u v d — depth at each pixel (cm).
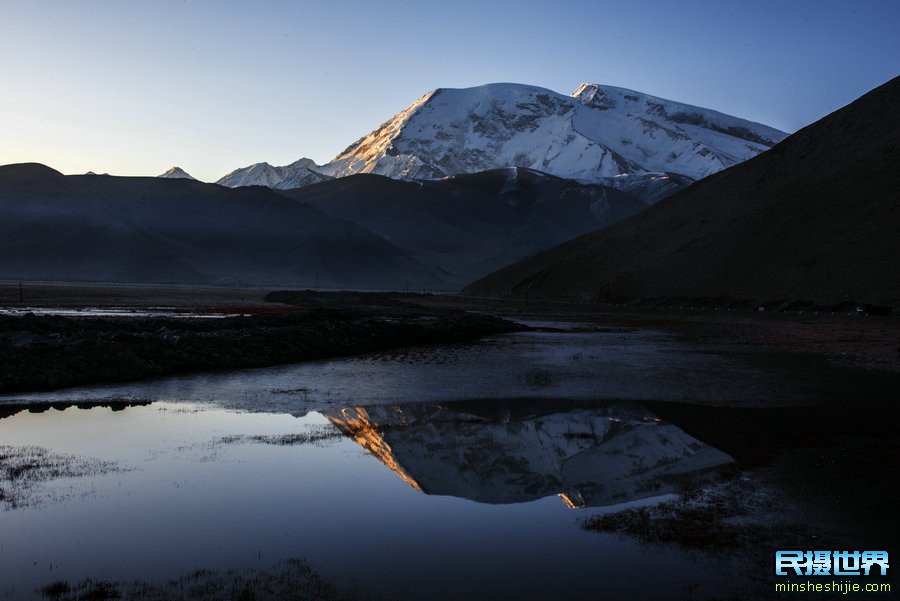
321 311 6412
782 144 15538
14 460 1563
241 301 12512
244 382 2908
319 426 2005
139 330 4266
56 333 3647
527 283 16638
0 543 1071
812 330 6306
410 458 1634
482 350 4625
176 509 1243
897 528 1123
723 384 2877
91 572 965
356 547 1067
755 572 964
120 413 2172
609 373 3278
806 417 2133
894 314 7719
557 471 1519
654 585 925
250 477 1456
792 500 1275
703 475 1464
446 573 969
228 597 888
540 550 1053
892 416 2145
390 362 3812
